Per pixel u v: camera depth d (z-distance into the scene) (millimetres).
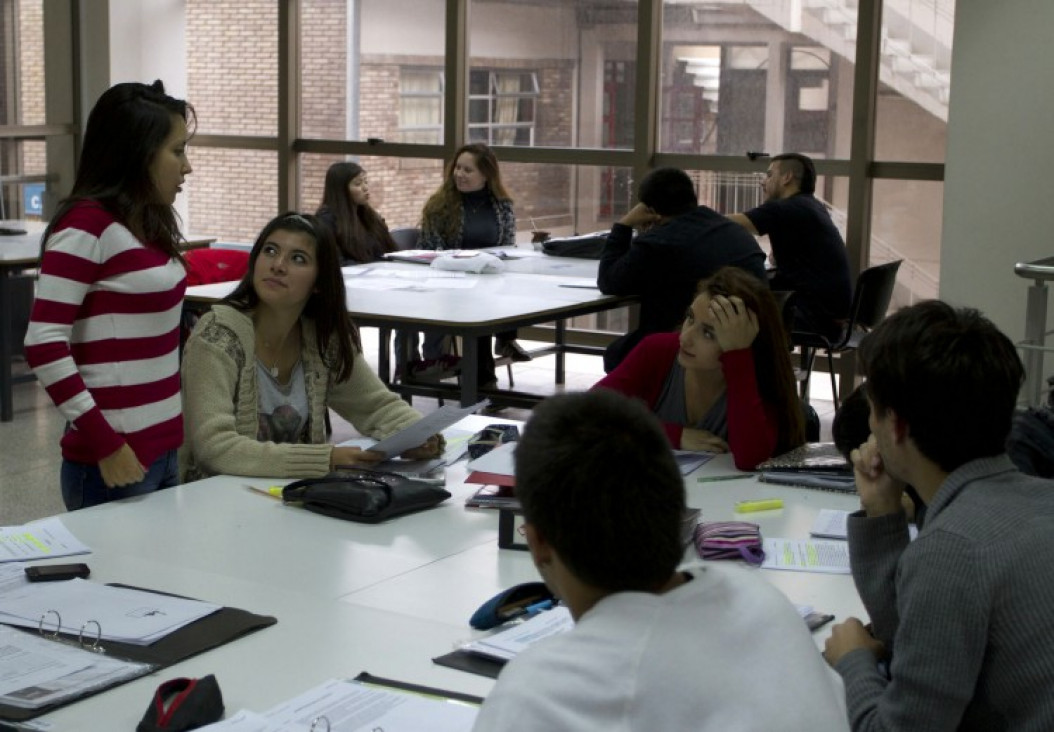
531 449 1223
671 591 1188
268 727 1588
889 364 1612
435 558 2316
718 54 6969
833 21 6637
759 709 1121
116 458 2629
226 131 8430
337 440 5773
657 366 3207
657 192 5125
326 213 6336
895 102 6523
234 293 3033
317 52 8031
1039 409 2391
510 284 5430
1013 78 5348
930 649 1501
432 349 6465
